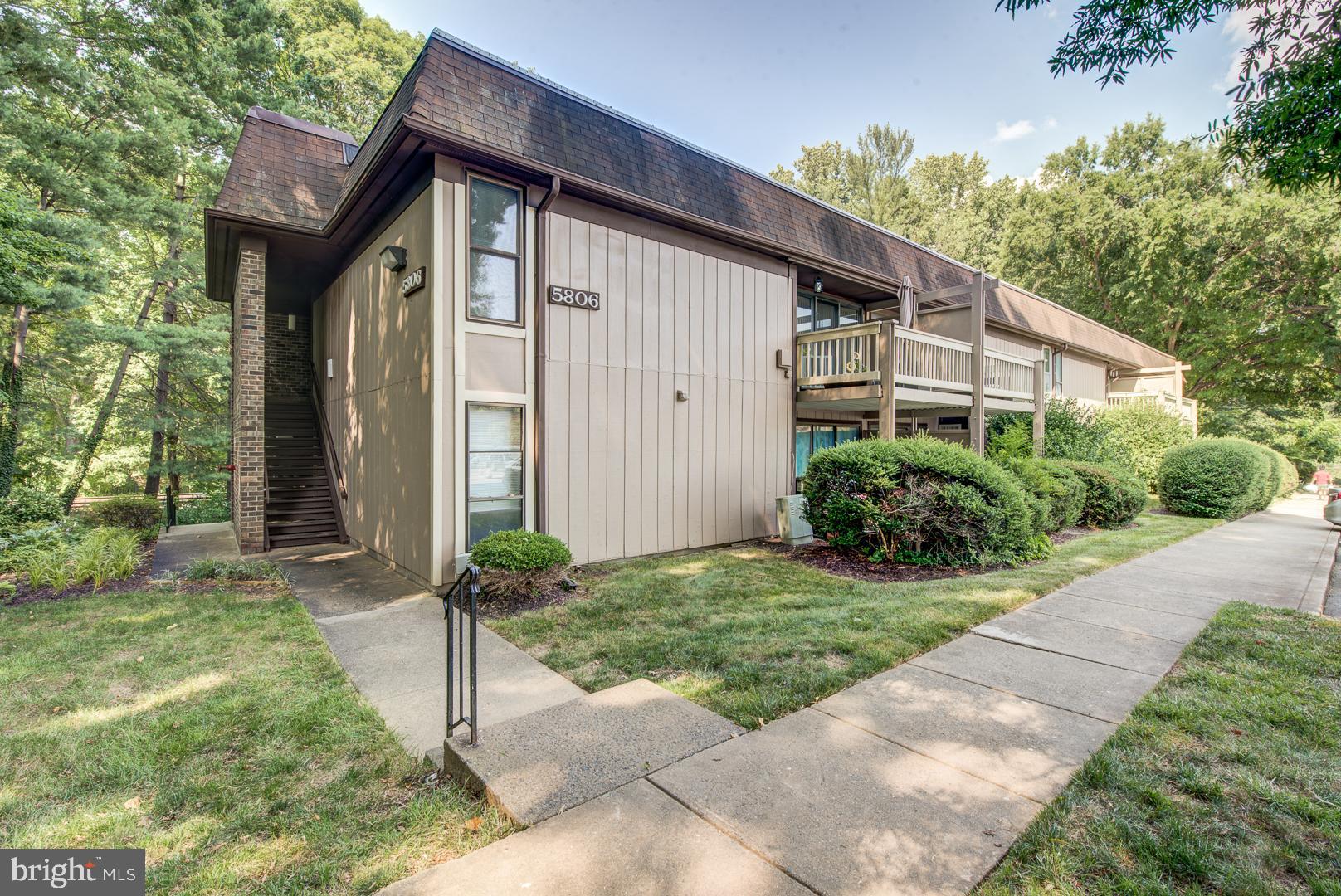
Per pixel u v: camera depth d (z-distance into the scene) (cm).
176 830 244
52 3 1298
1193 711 323
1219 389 2419
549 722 318
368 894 206
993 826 230
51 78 1181
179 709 353
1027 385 1182
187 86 1524
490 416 658
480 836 235
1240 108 463
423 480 653
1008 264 2627
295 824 247
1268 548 821
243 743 314
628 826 232
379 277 795
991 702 342
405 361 707
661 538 802
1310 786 255
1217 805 243
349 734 323
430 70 615
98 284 1230
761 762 279
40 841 237
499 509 665
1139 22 436
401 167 648
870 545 755
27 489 1016
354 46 2272
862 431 1236
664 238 801
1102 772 266
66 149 1220
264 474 935
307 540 940
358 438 900
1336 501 1002
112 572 665
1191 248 2080
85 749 305
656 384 795
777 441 958
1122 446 1417
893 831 228
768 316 939
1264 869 208
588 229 725
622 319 758
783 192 988
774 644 442
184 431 1711
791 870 207
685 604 561
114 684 387
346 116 2242
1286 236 1925
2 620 522
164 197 1458
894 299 1212
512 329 669
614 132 765
